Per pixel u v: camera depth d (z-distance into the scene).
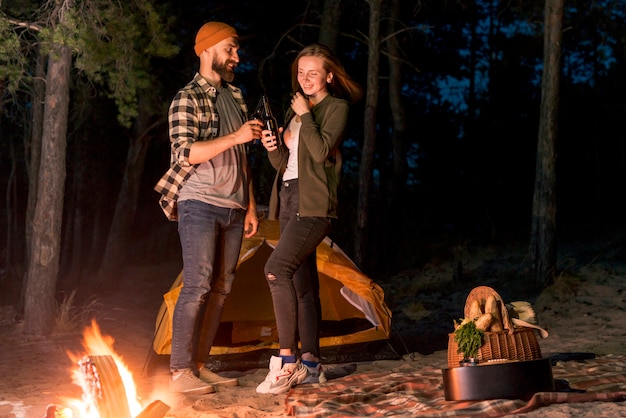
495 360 4.27
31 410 4.80
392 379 5.18
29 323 9.13
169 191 5.24
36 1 12.59
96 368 3.93
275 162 5.56
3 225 23.94
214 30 5.35
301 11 18.56
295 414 4.31
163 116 17.64
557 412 3.83
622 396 4.07
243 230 5.47
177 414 4.54
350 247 15.23
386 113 23.12
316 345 5.45
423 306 10.28
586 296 9.57
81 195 21.03
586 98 21.58
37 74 12.16
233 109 5.48
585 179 21.48
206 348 5.46
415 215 21.47
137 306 13.38
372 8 12.80
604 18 14.51
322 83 5.46
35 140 12.05
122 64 10.55
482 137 22.70
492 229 17.36
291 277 5.28
